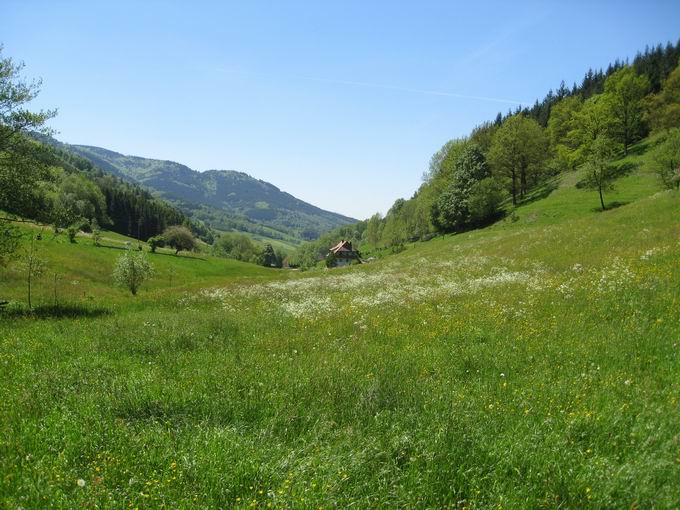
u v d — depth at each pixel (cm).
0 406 653
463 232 7931
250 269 9912
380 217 14550
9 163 2069
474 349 969
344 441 542
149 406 665
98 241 7781
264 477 466
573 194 6744
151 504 424
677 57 11519
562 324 1105
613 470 464
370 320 1407
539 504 424
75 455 520
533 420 600
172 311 2153
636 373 747
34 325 1545
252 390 712
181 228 11056
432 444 522
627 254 2052
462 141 10038
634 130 8531
